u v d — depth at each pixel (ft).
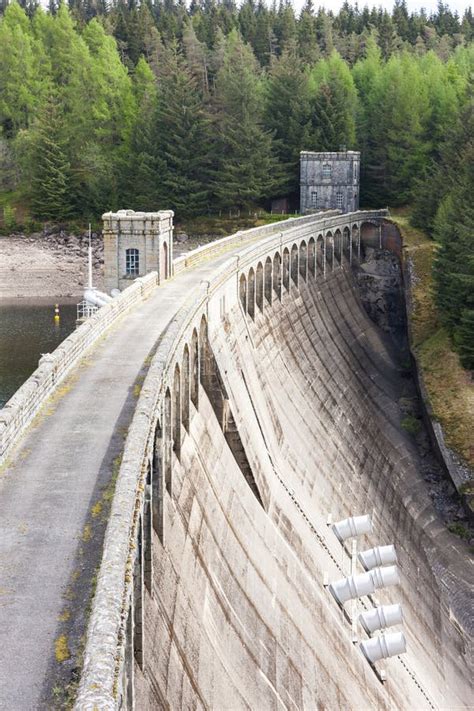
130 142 544.21
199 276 232.12
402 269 410.31
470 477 265.34
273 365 239.71
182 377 132.36
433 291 357.82
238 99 508.53
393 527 240.32
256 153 497.87
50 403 109.91
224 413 167.84
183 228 506.07
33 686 54.54
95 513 77.51
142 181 516.32
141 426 88.43
